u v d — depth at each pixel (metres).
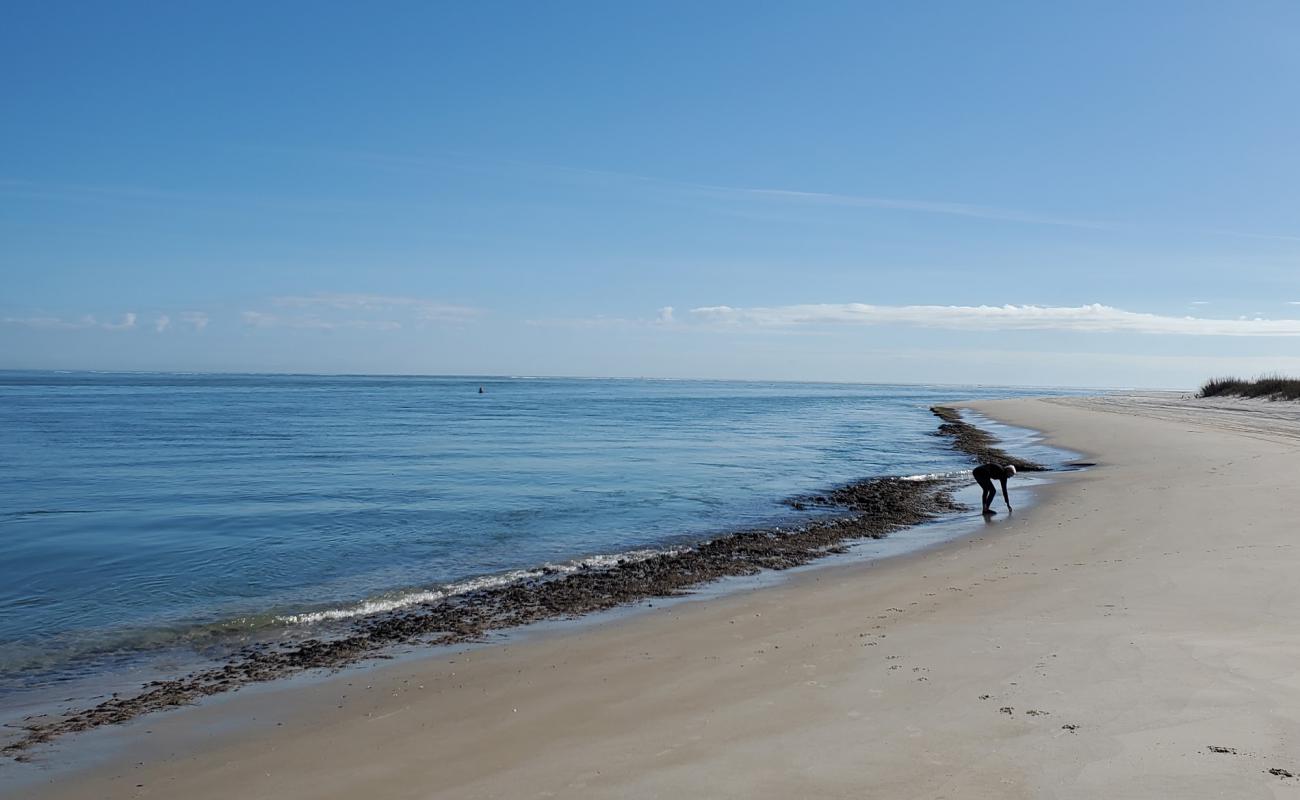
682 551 16.16
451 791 5.87
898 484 25.45
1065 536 15.36
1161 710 6.32
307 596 13.09
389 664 9.62
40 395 111.19
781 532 18.12
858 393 194.38
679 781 5.67
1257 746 5.56
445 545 17.09
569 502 22.69
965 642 8.71
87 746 7.35
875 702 7.04
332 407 86.12
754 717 6.91
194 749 7.19
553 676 8.73
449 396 131.50
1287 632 8.33
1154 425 42.16
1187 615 9.21
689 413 80.56
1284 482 19.47
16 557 15.92
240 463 32.69
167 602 12.77
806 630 9.96
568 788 5.72
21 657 10.22
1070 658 7.82
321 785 6.19
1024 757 5.64
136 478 27.98
